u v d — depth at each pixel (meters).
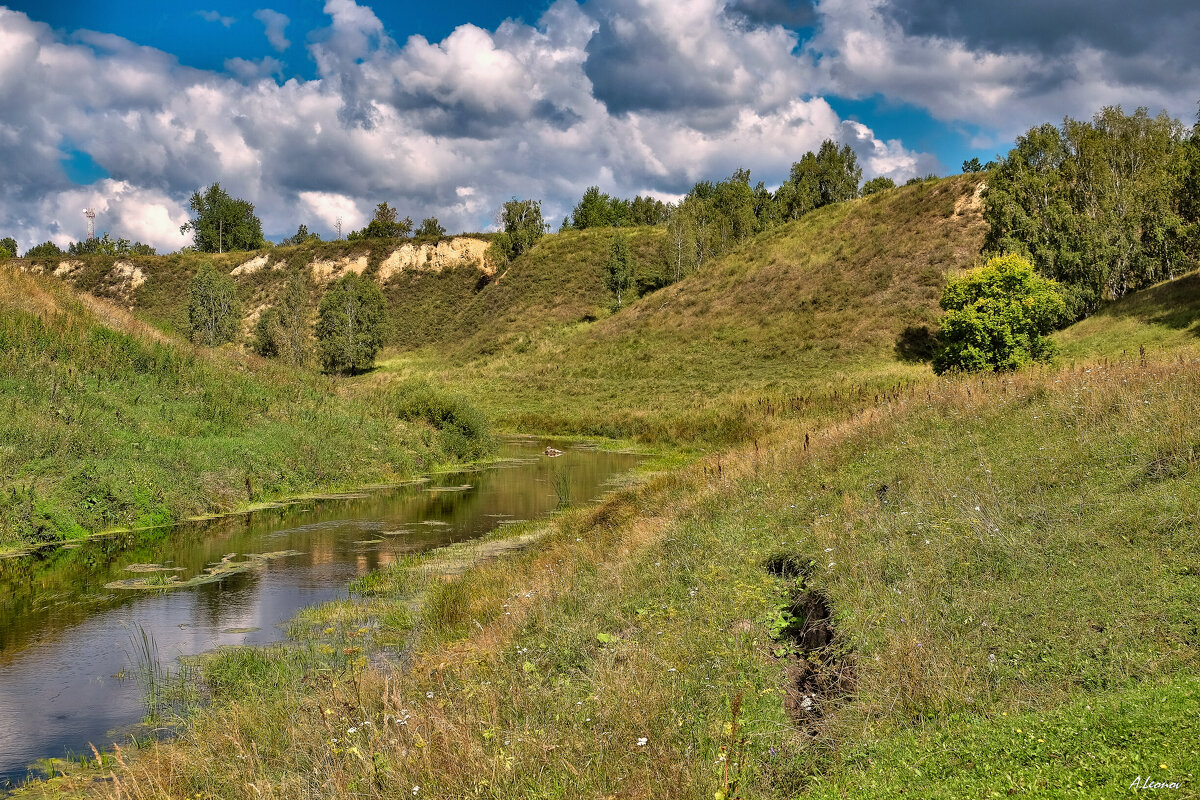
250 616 12.27
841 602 7.60
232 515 20.73
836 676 6.59
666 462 31.17
